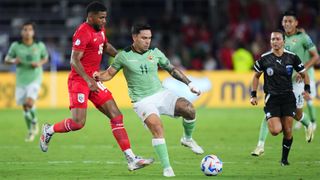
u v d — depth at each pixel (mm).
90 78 32688
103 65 83000
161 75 74375
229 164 36062
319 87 73875
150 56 32469
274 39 34281
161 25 94750
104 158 39188
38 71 51094
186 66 87000
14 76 75688
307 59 43344
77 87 33750
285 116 34188
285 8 93875
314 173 32688
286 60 34312
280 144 44438
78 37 33094
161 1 100250
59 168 35281
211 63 86062
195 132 52844
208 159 32031
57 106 75750
